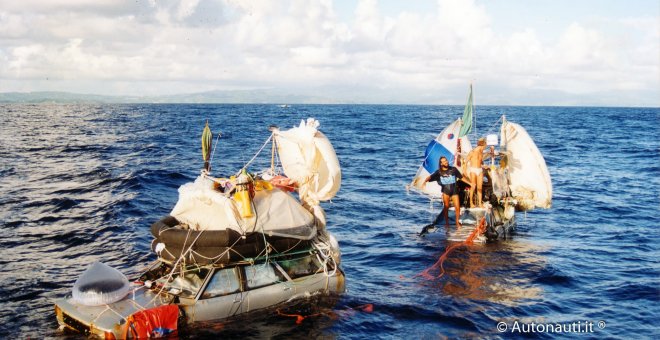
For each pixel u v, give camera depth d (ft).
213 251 29.17
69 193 65.87
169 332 26.76
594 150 131.85
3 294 33.71
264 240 30.19
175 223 31.50
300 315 30.19
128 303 27.71
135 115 350.64
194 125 226.38
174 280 29.48
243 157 107.86
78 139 146.51
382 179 83.35
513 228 51.90
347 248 45.29
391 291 35.04
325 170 36.29
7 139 143.43
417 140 157.99
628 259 42.65
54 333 28.04
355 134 181.57
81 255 42.11
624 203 65.57
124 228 50.01
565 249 45.29
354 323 29.89
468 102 51.67
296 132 36.52
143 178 76.13
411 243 46.70
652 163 105.81
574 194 71.56
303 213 33.19
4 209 56.59
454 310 32.09
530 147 51.52
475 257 42.55
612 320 31.04
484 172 52.21
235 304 28.81
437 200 66.28
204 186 30.73
